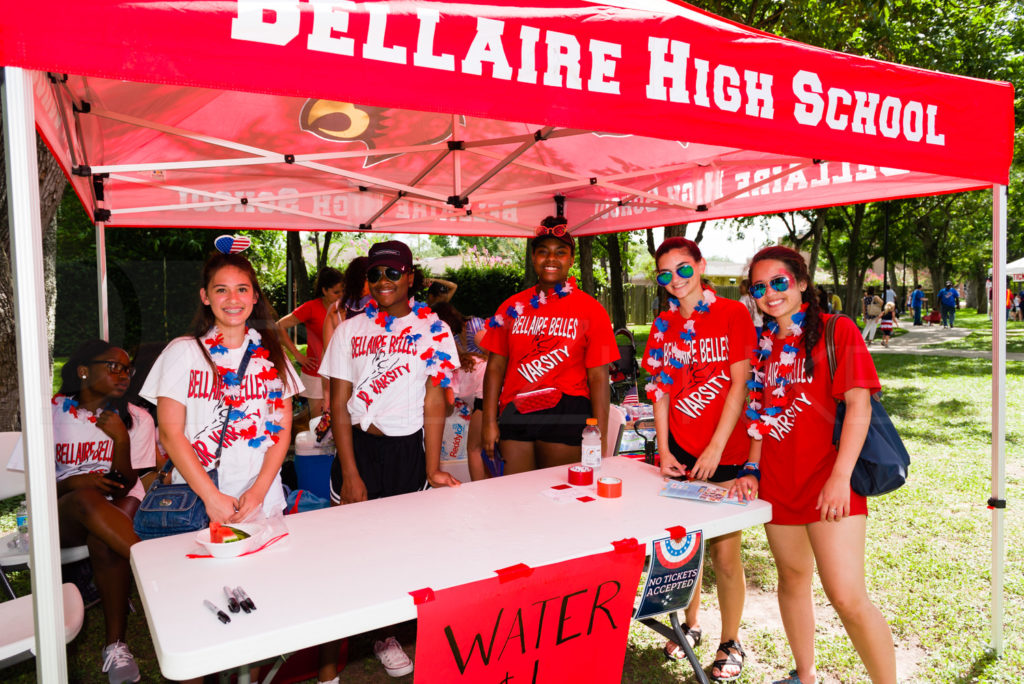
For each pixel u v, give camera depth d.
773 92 1.92
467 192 3.60
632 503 2.10
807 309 2.10
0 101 1.25
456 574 1.57
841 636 2.80
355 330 2.43
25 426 1.31
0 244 3.21
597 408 2.85
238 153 3.34
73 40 1.19
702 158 3.85
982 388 4.45
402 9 1.45
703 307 2.36
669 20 1.76
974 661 2.57
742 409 2.33
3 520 2.83
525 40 1.58
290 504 2.65
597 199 4.45
